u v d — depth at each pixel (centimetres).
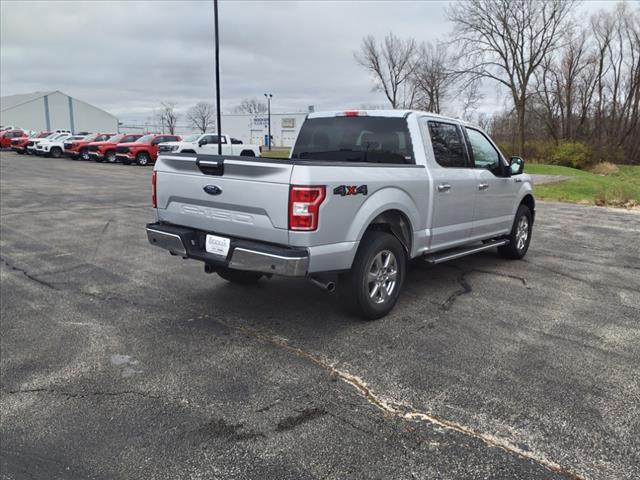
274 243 387
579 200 1642
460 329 438
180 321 454
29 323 448
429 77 5291
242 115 7556
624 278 616
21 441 277
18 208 1138
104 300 511
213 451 268
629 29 5062
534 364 370
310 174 366
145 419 298
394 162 511
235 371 357
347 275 430
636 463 259
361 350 392
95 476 249
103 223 964
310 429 287
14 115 7419
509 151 4806
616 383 343
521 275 623
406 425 291
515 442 275
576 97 5178
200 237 442
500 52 4278
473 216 577
